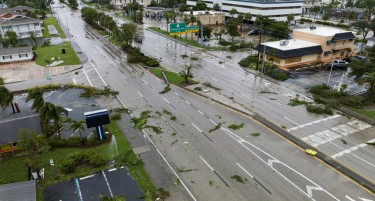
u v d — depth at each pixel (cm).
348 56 7512
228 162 3253
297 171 3105
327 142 3653
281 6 11912
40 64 6769
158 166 3178
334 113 4456
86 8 12762
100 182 2930
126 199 2708
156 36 9900
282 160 3288
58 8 17612
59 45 8556
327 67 6719
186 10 13562
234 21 10588
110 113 4350
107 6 17112
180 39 9406
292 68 6606
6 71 6322
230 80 5838
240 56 7619
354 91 5316
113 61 7038
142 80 5778
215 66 6744
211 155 3375
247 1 11969
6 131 3444
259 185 2902
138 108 4541
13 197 2417
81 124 3581
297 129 3956
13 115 3972
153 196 2736
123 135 3775
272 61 6494
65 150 3441
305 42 7388
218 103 4747
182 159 3303
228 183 2930
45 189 2834
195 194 2783
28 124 3597
